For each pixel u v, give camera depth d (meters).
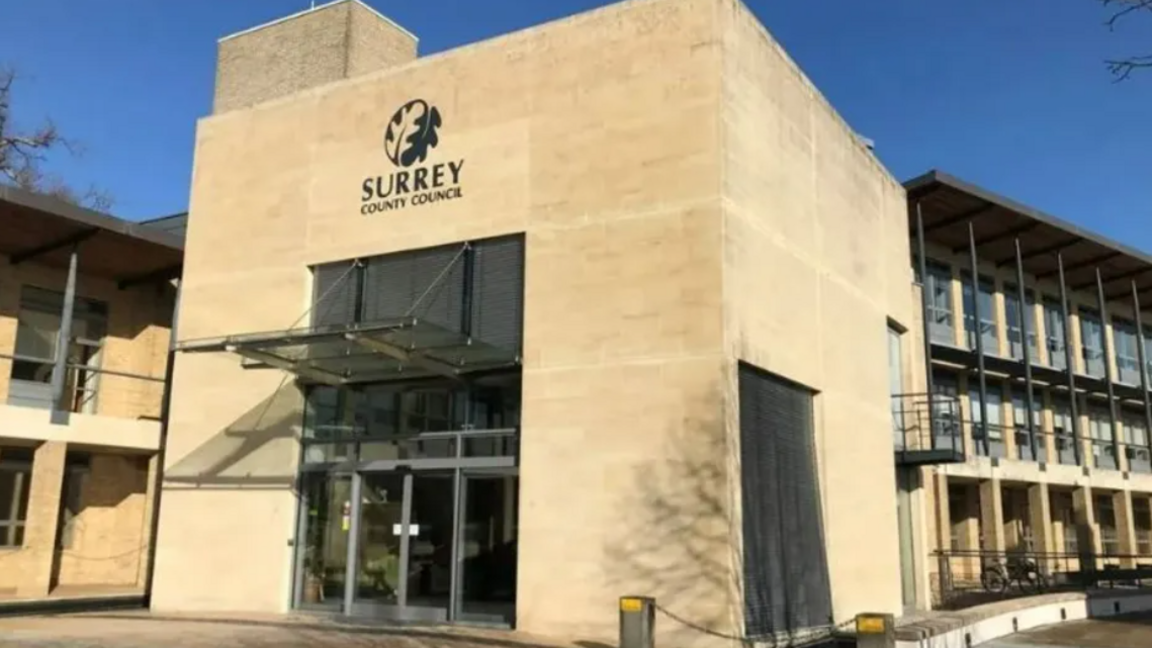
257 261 18.94
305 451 17.89
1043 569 32.91
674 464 14.21
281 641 13.25
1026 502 35.78
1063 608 22.95
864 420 19.97
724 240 14.59
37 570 20.22
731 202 14.95
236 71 24.31
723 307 14.35
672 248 14.89
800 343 17.16
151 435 22.94
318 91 18.94
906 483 23.98
